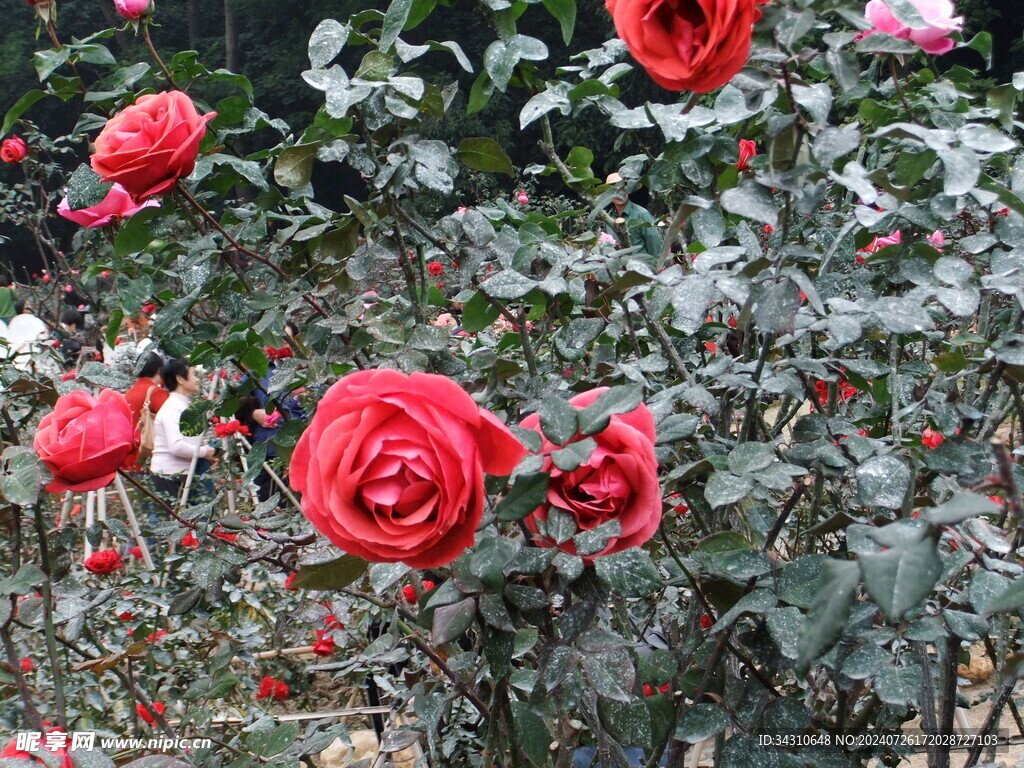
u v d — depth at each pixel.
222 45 20.75
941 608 1.03
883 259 1.32
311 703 3.07
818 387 1.69
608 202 1.39
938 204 1.09
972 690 2.24
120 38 21.05
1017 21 11.57
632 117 1.13
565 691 0.92
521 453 0.76
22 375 1.53
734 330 1.60
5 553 2.45
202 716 1.52
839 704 1.14
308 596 2.17
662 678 1.09
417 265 1.56
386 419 0.73
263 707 2.62
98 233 2.23
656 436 1.05
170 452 3.97
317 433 0.75
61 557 1.29
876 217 1.11
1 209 5.90
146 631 2.02
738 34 0.80
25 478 1.19
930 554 0.56
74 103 19.11
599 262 1.22
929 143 0.92
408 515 0.73
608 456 0.81
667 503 1.52
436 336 1.23
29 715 1.18
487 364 1.21
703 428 1.39
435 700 1.22
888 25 1.15
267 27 19.94
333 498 0.71
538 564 0.88
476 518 0.71
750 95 0.98
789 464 0.95
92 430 1.18
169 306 1.50
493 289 1.15
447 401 0.73
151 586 2.86
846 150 0.85
